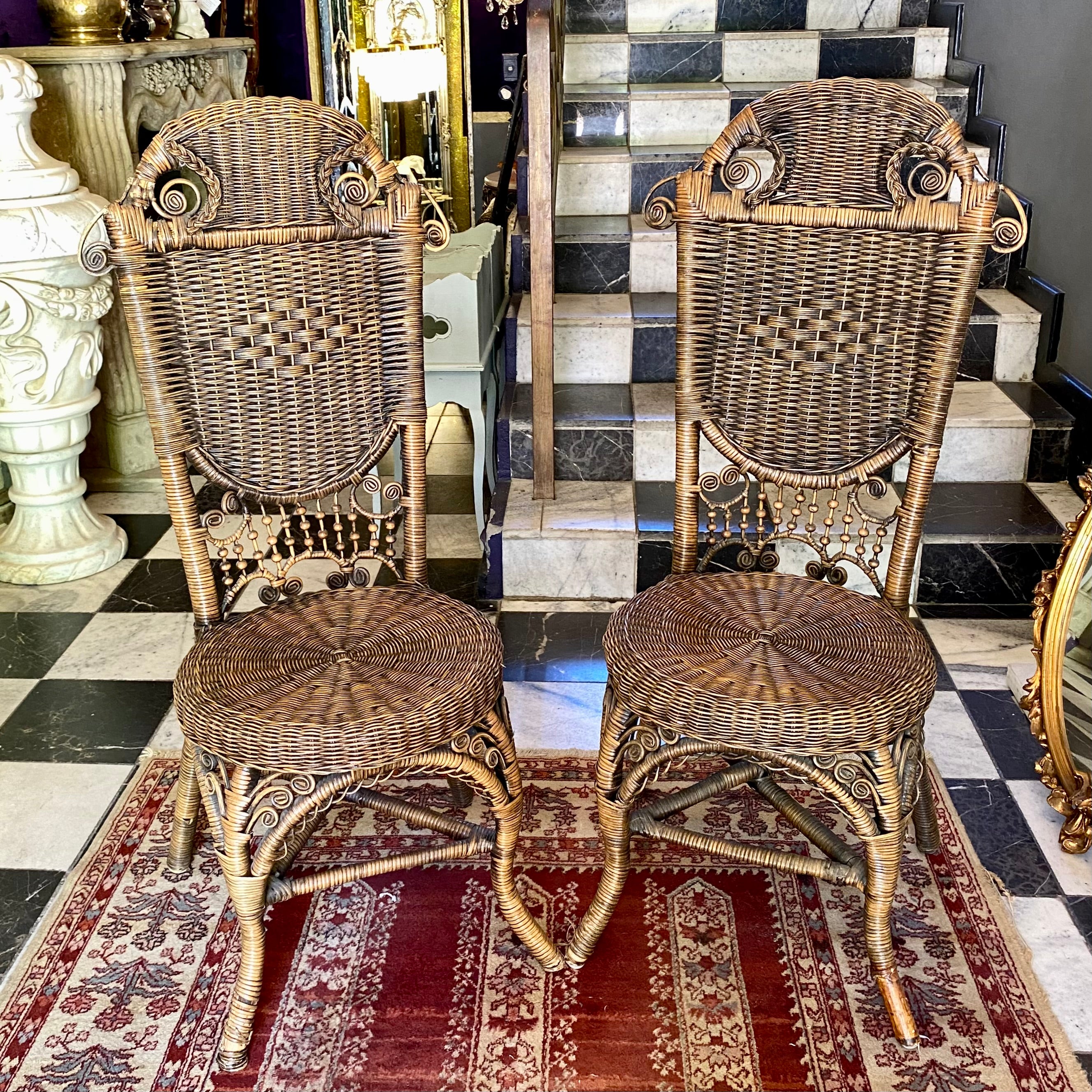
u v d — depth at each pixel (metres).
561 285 3.38
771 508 1.95
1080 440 2.94
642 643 1.71
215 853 2.04
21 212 2.69
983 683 2.51
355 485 1.91
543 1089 1.58
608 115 3.65
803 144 1.76
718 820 2.11
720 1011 1.70
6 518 3.30
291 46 5.02
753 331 1.85
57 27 3.25
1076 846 2.01
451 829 1.86
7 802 2.17
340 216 1.77
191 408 1.77
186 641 2.74
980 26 3.67
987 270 3.43
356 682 1.62
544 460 2.88
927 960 1.78
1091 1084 1.56
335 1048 1.64
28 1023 1.68
